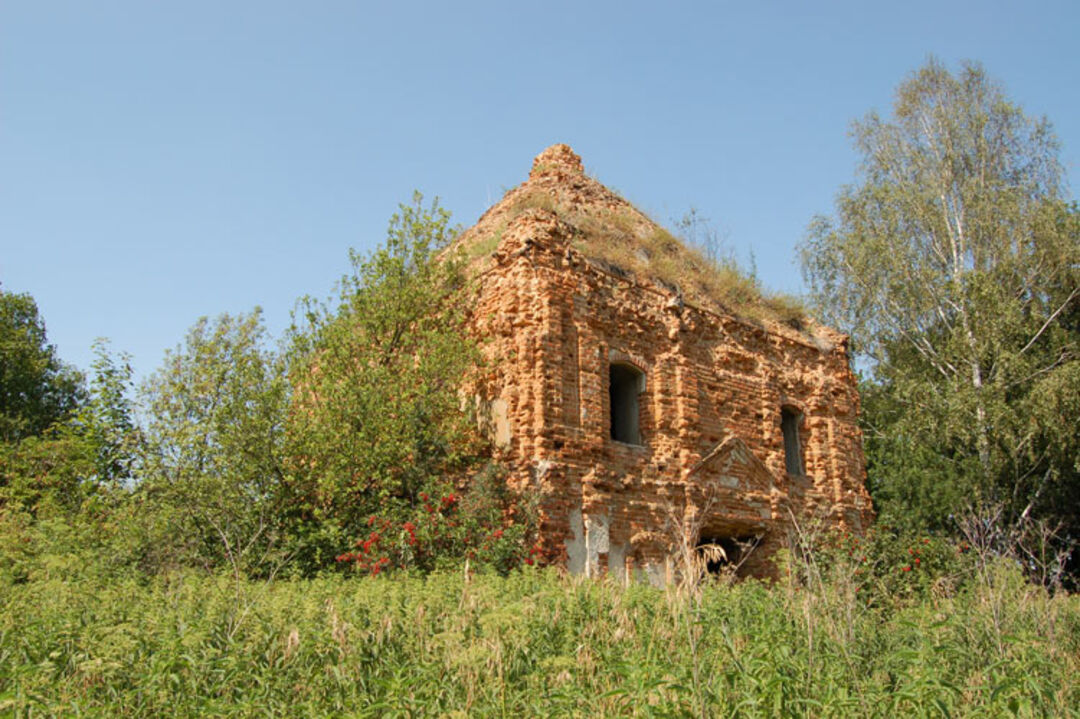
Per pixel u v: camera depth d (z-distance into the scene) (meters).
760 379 21.88
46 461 18.81
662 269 20.98
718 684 7.01
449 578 12.30
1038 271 30.28
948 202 33.06
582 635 9.04
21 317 36.69
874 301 33.44
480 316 18.75
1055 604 11.92
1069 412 26.42
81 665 7.02
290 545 14.86
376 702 7.02
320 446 16.16
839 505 22.56
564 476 16.53
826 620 9.78
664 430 18.94
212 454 16.08
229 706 6.79
